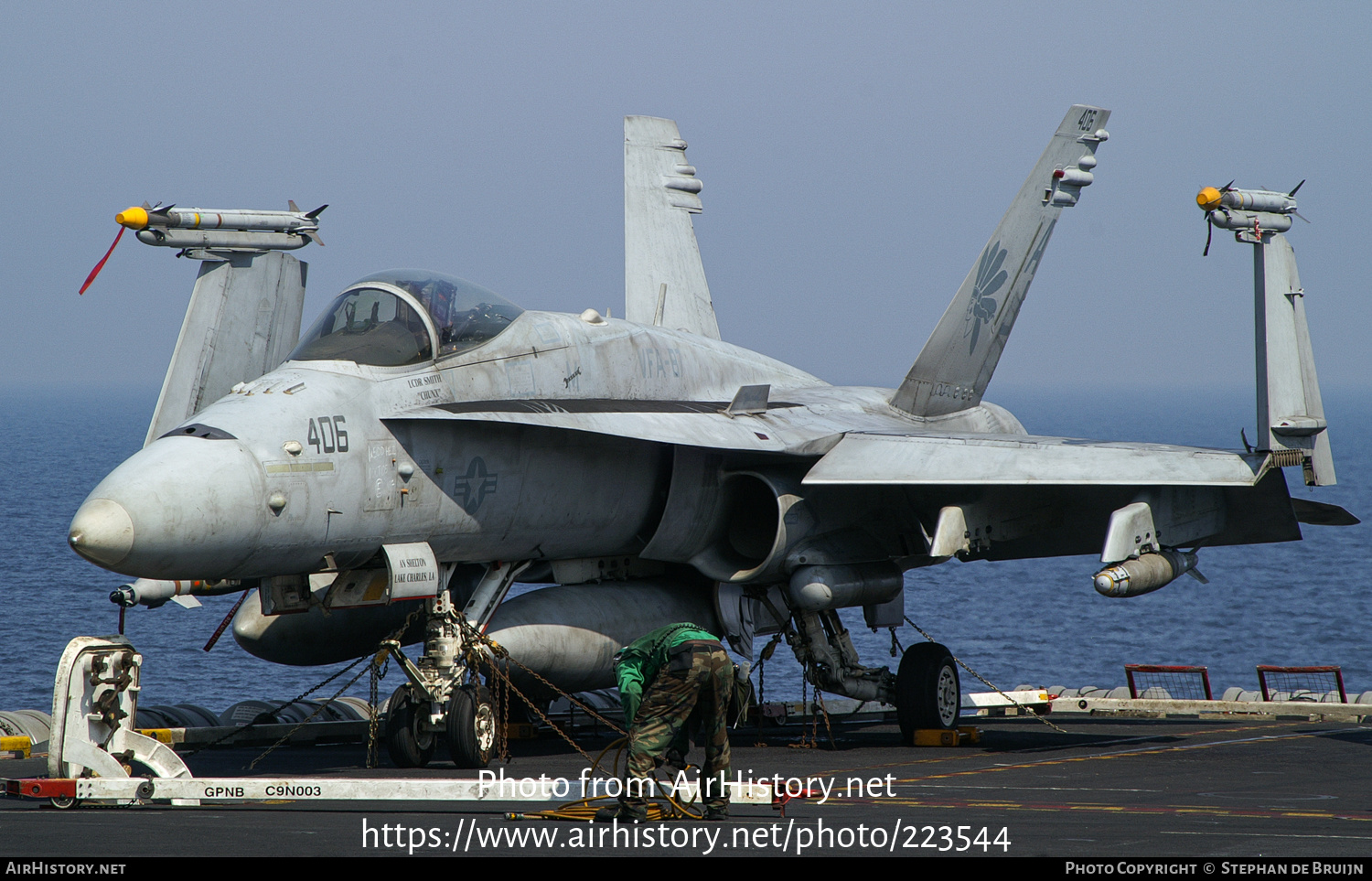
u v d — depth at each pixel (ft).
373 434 121.29
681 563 150.92
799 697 319.47
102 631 420.36
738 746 146.10
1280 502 143.74
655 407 142.20
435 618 129.70
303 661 151.84
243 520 110.52
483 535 132.36
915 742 146.20
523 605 138.51
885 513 152.97
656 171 212.64
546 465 135.54
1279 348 137.59
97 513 104.22
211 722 150.00
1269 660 461.37
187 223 134.00
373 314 128.16
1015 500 146.61
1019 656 455.63
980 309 179.42
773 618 157.89
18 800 98.48
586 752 139.13
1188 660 457.68
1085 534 155.53
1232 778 113.70
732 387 162.61
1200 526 141.28
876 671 153.38
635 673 86.12
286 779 91.86
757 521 159.84
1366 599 644.69
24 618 437.99
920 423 175.73
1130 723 175.22
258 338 142.72
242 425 114.11
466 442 128.36
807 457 144.15
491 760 131.13
